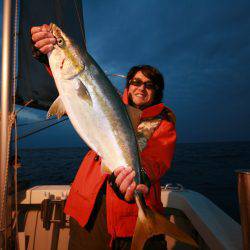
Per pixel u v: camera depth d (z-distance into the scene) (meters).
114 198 1.88
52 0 3.05
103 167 1.61
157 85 2.33
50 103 3.08
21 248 2.46
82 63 1.68
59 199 2.85
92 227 2.02
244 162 22.61
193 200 2.79
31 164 22.22
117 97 1.76
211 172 15.49
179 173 15.01
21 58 2.74
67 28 3.21
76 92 1.63
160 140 1.92
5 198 2.01
